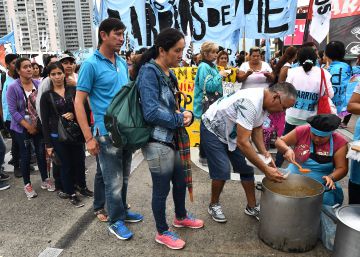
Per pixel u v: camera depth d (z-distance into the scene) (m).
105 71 2.73
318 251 2.76
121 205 2.99
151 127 2.57
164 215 2.82
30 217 3.43
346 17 5.56
